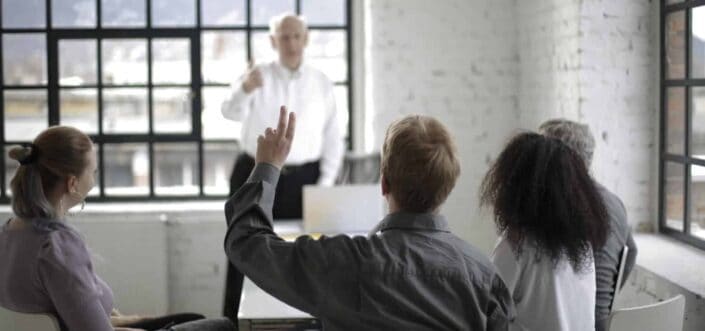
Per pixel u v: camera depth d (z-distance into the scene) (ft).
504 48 21.88
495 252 9.82
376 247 7.64
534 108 20.72
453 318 7.66
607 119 17.99
